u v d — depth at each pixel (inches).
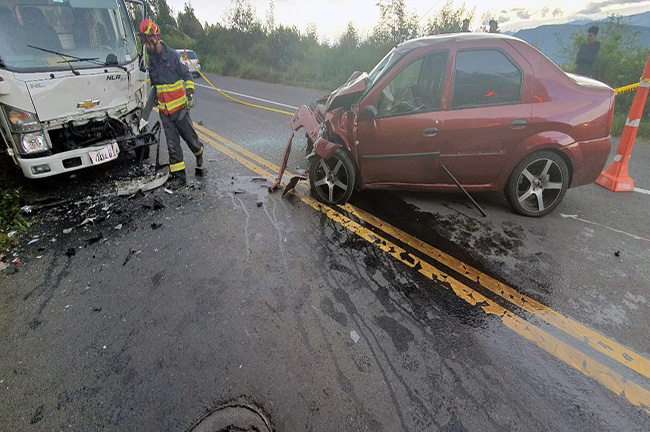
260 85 560.1
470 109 136.9
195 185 188.5
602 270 116.4
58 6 168.2
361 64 542.3
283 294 109.3
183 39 986.7
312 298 107.5
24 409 78.8
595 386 80.3
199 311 103.7
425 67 153.3
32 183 186.9
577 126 134.2
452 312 101.4
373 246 132.3
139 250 133.8
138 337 95.7
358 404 77.5
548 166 141.2
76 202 172.4
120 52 189.0
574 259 122.2
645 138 254.4
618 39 331.3
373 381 82.3
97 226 151.5
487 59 134.9
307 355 89.1
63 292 113.3
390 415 75.2
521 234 137.6
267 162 219.0
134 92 194.2
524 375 83.0
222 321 100.0
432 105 141.7
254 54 738.2
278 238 138.6
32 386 83.7
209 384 82.9
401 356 88.3
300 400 78.8
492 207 158.4
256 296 108.8
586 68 289.0
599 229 139.6
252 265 123.0
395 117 143.5
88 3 177.6
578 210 154.6
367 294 108.7
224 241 137.6
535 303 104.0
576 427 72.2
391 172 153.2
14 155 158.7
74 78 159.3
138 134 192.2
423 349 90.0
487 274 116.1
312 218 152.7
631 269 116.6
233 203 167.9
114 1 187.6
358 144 151.3
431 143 141.9
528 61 133.5
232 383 83.0
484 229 141.6
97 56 178.1
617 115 291.0
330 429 73.2
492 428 72.2
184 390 81.8
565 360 86.4
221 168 211.0
